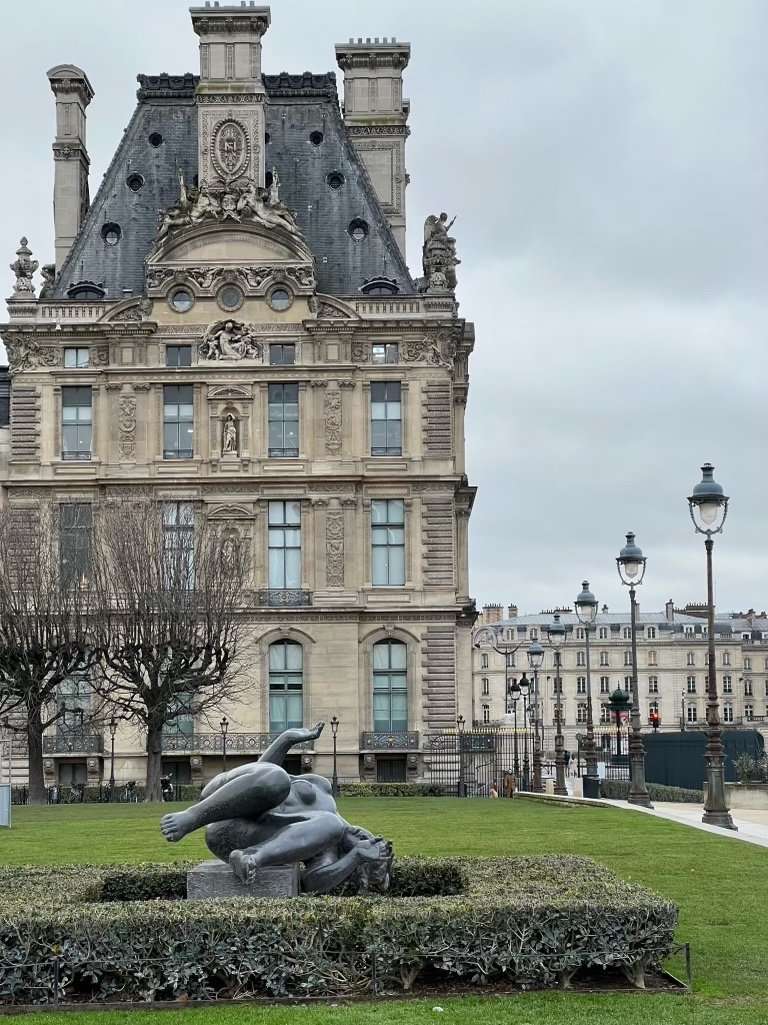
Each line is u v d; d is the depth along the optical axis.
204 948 19.61
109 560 84.50
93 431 93.75
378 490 94.00
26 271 94.50
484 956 19.89
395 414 94.50
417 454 93.88
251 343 93.81
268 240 94.00
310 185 99.19
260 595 92.56
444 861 24.94
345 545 93.12
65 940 19.59
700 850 36.44
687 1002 19.31
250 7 94.62
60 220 102.94
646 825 45.69
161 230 93.69
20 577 79.31
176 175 99.81
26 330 93.44
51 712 91.38
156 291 93.56
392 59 105.12
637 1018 18.31
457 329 97.19
